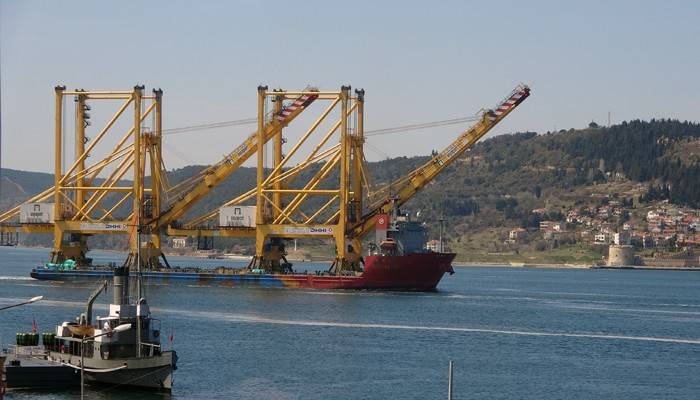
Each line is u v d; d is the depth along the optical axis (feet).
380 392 364.17
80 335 354.95
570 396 368.07
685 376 413.59
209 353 438.40
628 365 437.58
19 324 517.14
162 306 629.92
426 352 458.09
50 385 350.23
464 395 363.35
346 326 542.57
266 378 383.65
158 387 345.10
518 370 416.87
